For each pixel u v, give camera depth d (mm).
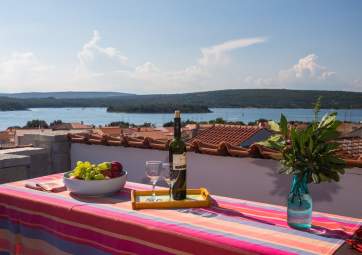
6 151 4098
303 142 1495
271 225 1524
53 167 4609
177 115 1856
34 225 1926
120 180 2049
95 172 2031
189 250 1395
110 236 1615
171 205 1778
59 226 1805
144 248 1515
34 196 1985
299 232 1444
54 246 1834
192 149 3789
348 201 2969
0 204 2090
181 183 1867
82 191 1953
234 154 3492
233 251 1296
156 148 4094
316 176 1463
